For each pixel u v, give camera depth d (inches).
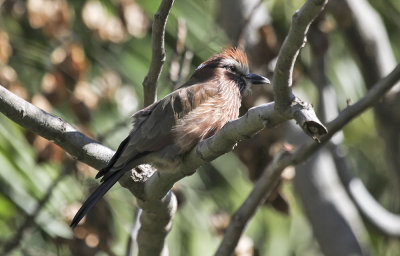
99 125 497.7
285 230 616.4
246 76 423.5
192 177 552.4
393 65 578.9
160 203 344.2
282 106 270.1
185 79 492.1
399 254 687.7
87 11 469.4
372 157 722.2
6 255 436.5
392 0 658.8
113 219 492.1
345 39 579.2
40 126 312.8
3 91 303.1
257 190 392.2
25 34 513.0
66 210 422.3
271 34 452.4
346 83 631.8
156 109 371.2
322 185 549.3
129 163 335.9
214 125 389.7
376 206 561.0
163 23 328.5
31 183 474.9
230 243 396.2
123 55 530.3
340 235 538.0
